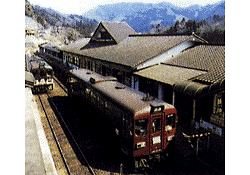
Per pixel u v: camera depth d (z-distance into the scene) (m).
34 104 17.56
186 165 9.26
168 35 20.25
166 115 9.19
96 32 30.33
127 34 27.39
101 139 11.88
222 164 8.98
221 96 9.20
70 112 16.02
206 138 9.84
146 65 16.45
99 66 22.77
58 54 39.34
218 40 21.38
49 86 21.70
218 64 12.56
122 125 9.43
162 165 9.38
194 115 10.77
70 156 10.33
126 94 10.50
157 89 13.87
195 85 10.63
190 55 16.09
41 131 12.73
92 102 13.04
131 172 9.00
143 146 8.86
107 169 9.24
